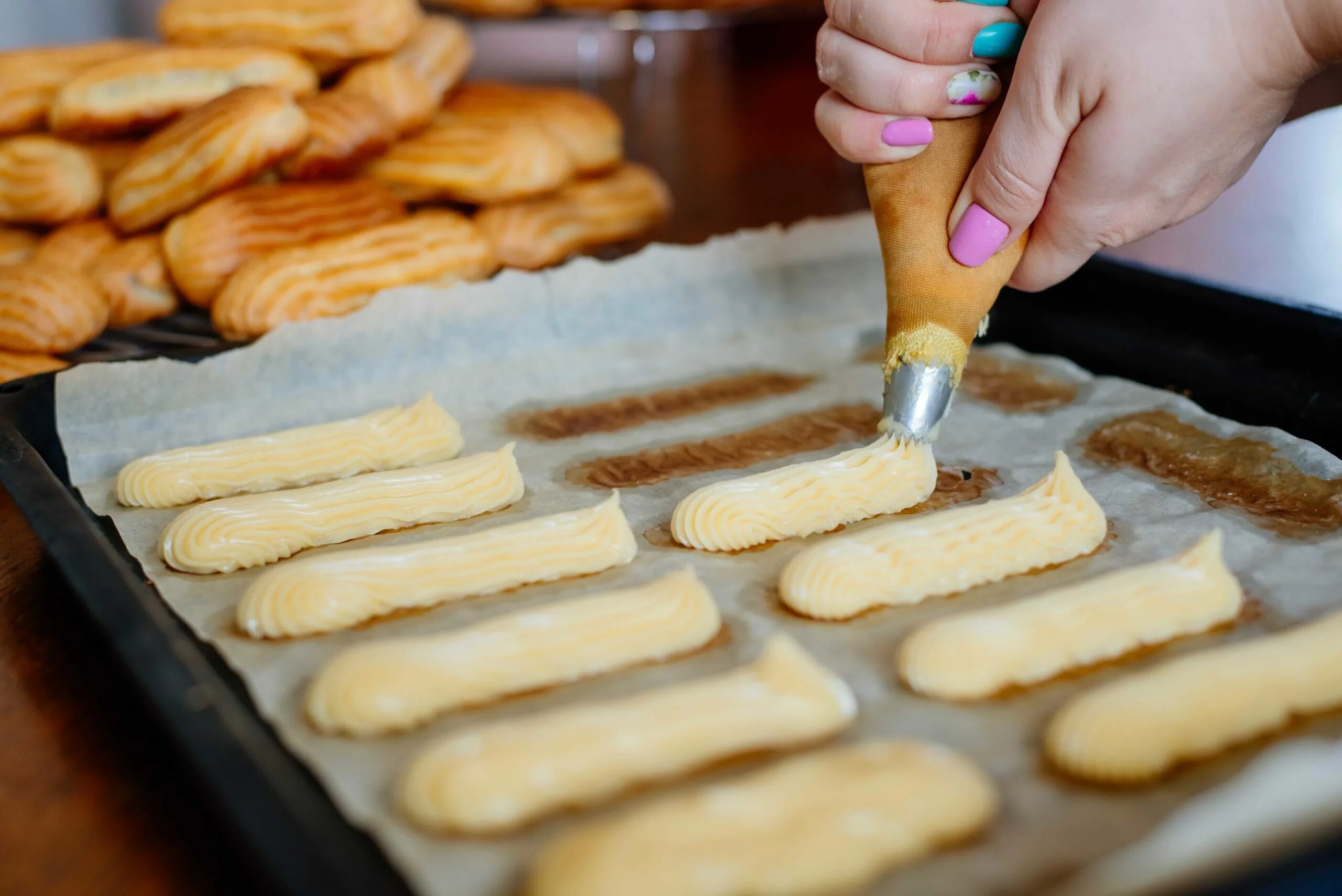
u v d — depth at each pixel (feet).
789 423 2.68
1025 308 2.88
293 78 3.02
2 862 1.96
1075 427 2.61
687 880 1.84
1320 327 2.53
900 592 2.23
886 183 2.34
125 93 2.95
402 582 2.24
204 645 2.18
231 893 1.92
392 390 2.75
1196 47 2.15
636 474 2.54
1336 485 2.39
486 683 2.08
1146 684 2.03
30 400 2.54
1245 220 3.48
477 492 2.45
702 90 5.49
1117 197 2.26
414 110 3.11
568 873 1.84
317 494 2.40
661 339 2.94
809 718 2.02
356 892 1.80
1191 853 1.78
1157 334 2.73
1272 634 2.16
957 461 2.54
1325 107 2.53
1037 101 2.19
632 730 1.99
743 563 2.32
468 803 1.92
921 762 1.94
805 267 3.03
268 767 1.89
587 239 3.20
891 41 2.26
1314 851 1.78
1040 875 1.88
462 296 2.82
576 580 2.29
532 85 5.26
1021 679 2.09
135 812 2.01
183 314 2.93
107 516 2.45
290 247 2.85
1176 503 2.41
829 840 1.87
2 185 2.97
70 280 2.77
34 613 2.28
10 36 4.42
